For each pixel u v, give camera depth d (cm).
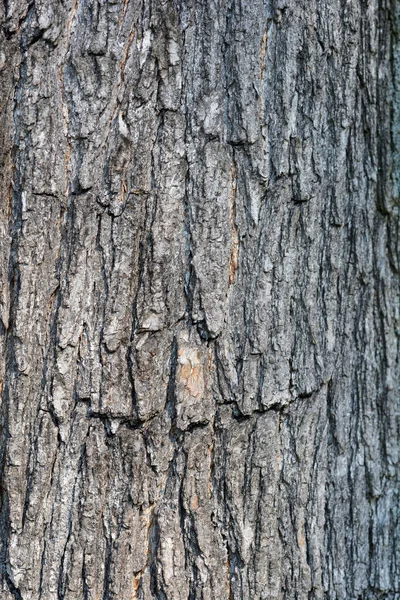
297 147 266
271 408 266
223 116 263
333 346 270
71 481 262
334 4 268
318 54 267
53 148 261
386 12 273
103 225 262
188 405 263
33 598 262
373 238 274
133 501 262
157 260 262
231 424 265
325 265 270
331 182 270
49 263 262
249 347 265
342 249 271
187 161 263
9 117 261
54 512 262
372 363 274
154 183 262
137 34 261
